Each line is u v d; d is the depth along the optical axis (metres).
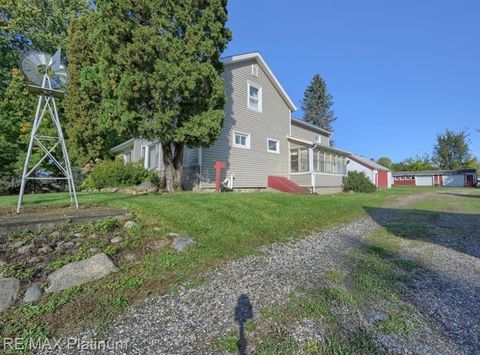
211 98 9.40
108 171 11.80
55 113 5.51
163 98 8.38
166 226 5.05
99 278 3.27
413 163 52.28
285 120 16.69
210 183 11.98
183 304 2.81
